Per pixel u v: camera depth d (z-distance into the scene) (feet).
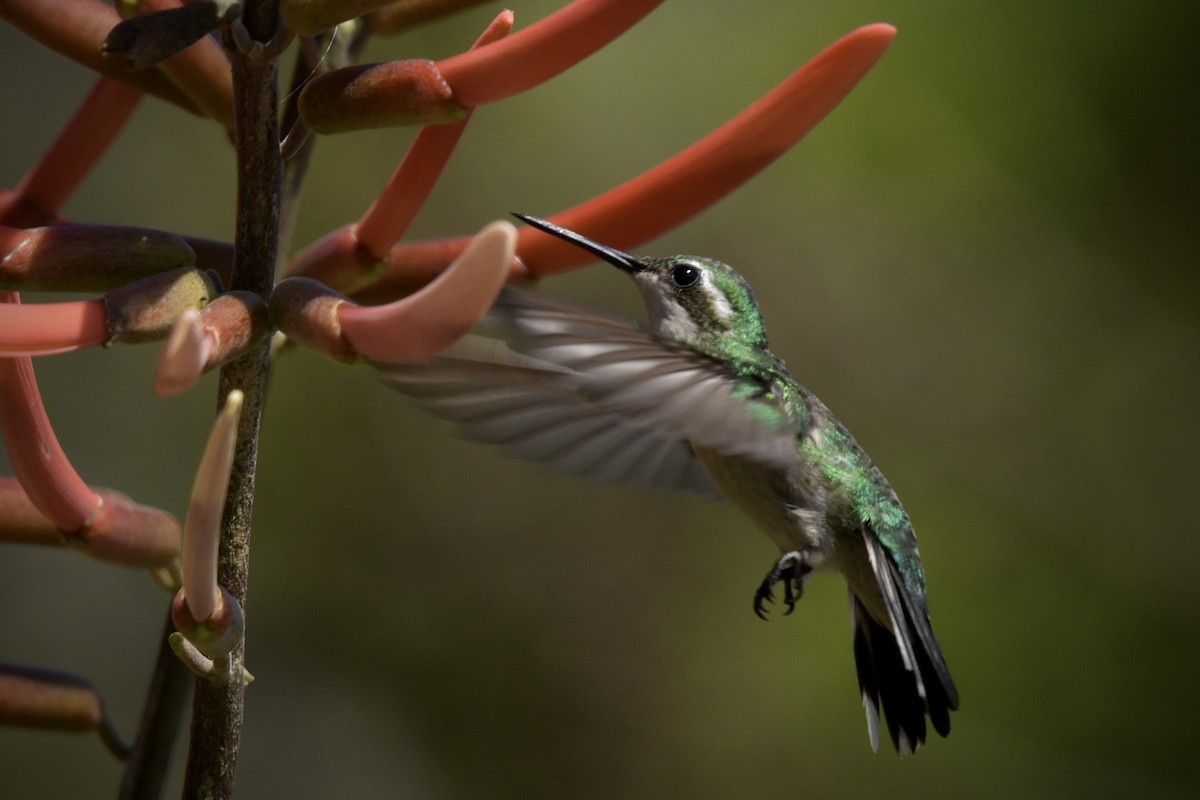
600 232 15.20
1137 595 32.55
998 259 34.47
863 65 14.24
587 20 12.32
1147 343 33.94
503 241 10.14
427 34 36.09
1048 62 33.45
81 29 13.89
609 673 36.01
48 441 13.08
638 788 34.83
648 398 15.83
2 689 14.07
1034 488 33.73
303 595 35.04
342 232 14.30
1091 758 31.22
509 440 15.72
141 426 34.86
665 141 37.19
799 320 35.68
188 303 11.79
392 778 34.42
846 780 32.42
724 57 37.09
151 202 35.88
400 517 35.88
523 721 35.45
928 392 34.86
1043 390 34.19
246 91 12.30
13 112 35.91
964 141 33.78
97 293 12.84
